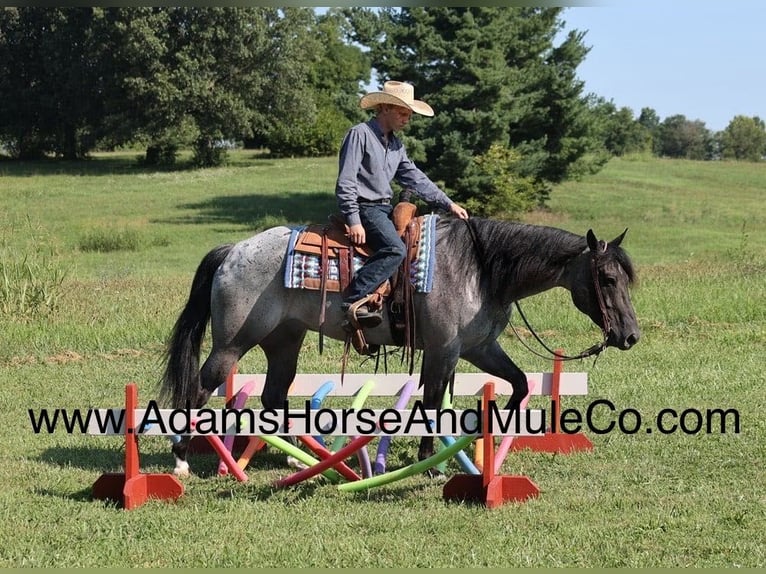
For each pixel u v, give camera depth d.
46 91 59.12
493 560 5.54
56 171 53.91
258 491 7.08
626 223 36.94
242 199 42.59
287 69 55.22
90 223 34.59
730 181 52.31
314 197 43.19
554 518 6.29
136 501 6.68
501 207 33.66
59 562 5.57
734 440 8.23
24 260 15.26
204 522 6.28
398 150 7.28
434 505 6.66
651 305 15.23
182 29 53.00
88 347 12.95
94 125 57.44
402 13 34.66
